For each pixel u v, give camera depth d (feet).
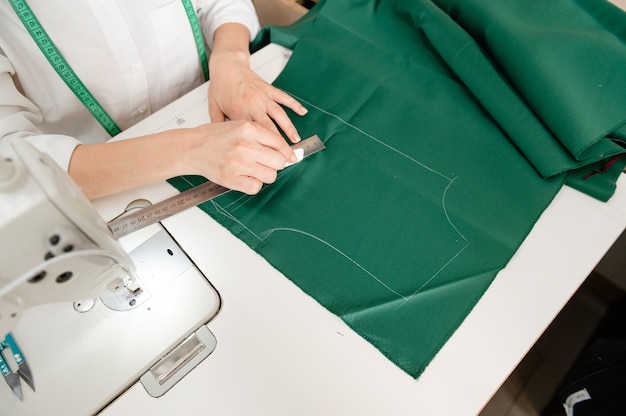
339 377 1.59
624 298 3.84
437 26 2.52
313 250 1.88
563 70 2.11
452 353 1.62
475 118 2.36
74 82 2.41
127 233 1.90
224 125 2.06
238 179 1.96
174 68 2.86
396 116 2.36
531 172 2.15
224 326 1.69
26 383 1.57
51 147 1.98
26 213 1.07
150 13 2.46
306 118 2.36
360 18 2.80
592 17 2.23
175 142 2.02
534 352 3.84
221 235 1.94
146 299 1.76
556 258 1.86
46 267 1.16
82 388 1.57
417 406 1.53
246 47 2.74
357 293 1.76
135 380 1.59
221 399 1.55
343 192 2.06
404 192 2.06
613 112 2.01
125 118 2.88
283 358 1.63
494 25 2.38
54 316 1.71
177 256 1.87
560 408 3.36
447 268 1.82
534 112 2.23
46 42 2.18
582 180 2.08
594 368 3.10
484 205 2.02
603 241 1.92
